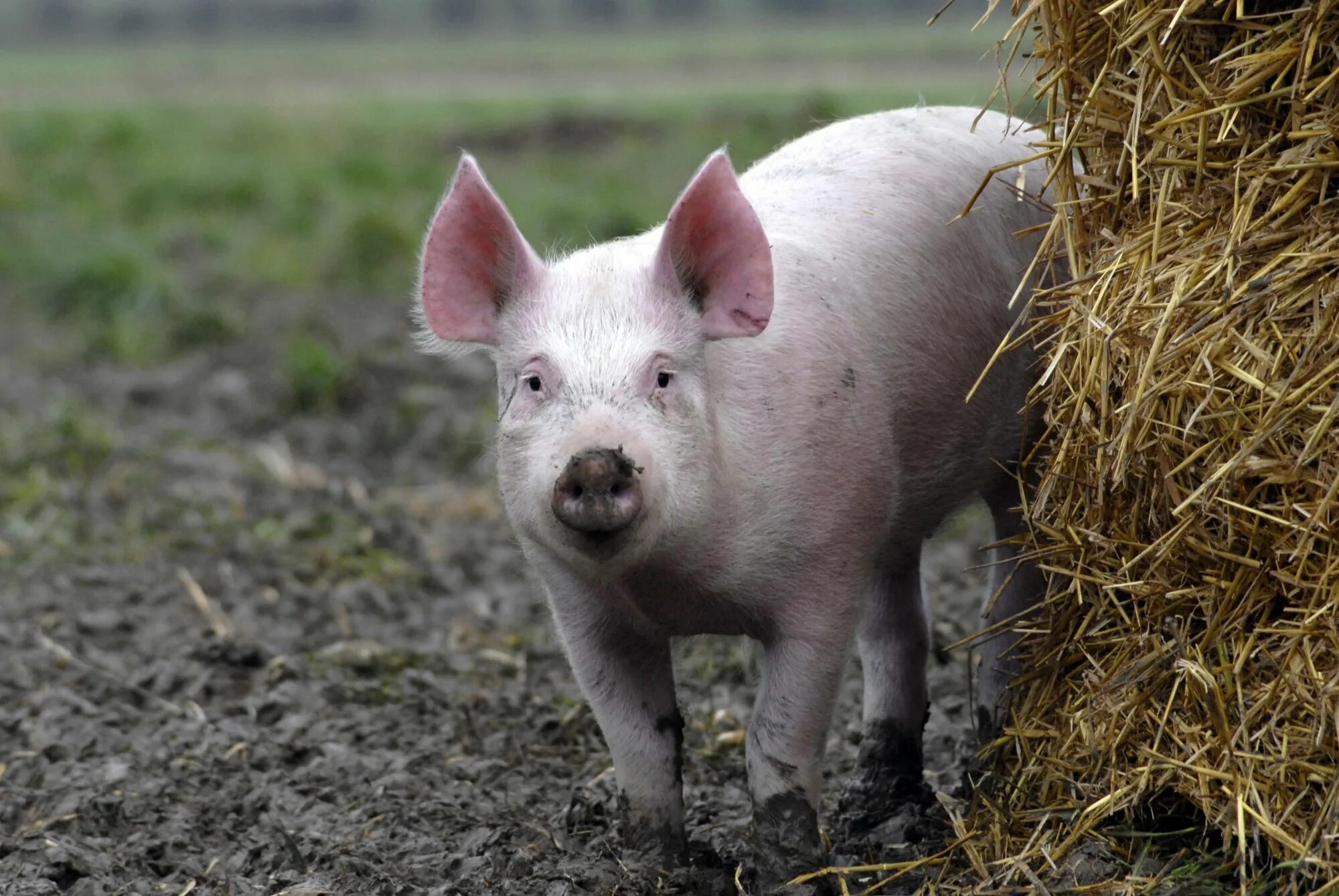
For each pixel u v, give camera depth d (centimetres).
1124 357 1593
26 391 4312
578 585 1728
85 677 2464
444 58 16662
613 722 1780
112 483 3484
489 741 2245
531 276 1633
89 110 9712
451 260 1650
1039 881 1557
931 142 1972
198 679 2459
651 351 1561
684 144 7538
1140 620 1625
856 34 17638
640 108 8950
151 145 8219
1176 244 1579
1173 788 1603
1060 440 1720
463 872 1775
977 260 1911
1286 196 1493
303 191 6856
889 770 1986
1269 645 1509
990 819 1711
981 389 1898
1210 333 1513
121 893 1764
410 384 4231
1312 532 1448
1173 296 1539
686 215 1588
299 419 4031
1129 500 1625
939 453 1869
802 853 1709
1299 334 1472
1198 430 1528
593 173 7031
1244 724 1505
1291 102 1503
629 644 1767
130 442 3825
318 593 2859
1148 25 1583
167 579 2916
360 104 10619
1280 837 1453
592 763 2170
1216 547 1529
